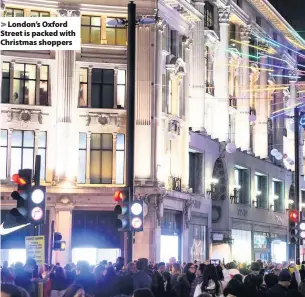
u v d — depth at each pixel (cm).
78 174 4812
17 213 1781
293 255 7831
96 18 4894
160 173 4900
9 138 4694
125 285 1947
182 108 5378
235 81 6850
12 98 4716
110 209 4769
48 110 4778
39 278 2134
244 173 6725
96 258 4756
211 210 5919
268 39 7644
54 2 4772
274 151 6412
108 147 4862
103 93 4884
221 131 6372
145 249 4738
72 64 4819
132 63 2647
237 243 6300
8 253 4575
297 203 4722
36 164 2067
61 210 4691
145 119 4847
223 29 6469
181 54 5416
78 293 1027
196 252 5547
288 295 1683
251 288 1555
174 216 5200
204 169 5772
